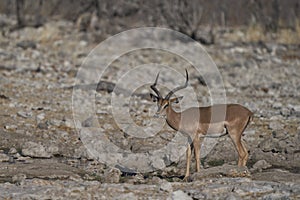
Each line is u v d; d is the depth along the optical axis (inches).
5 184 1679.4
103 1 4975.4
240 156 1927.9
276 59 4224.9
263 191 1598.2
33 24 4889.3
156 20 4970.5
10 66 3624.5
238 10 5236.2
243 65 4018.2
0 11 5816.9
